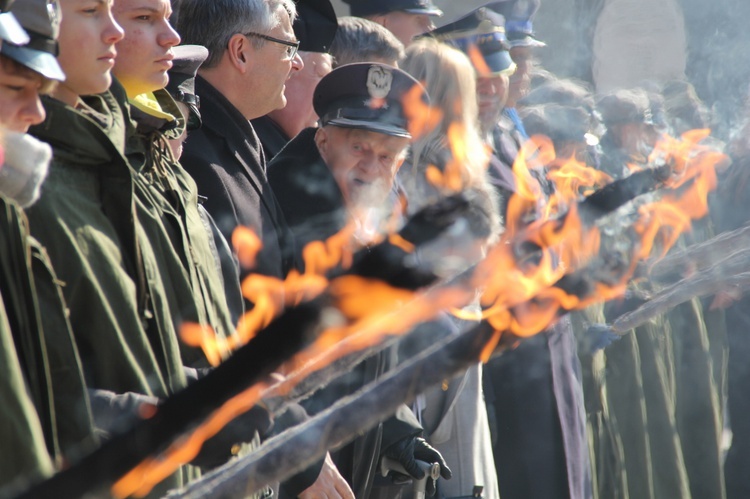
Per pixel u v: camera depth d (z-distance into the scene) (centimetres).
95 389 462
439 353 369
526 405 869
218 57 684
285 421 587
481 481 798
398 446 717
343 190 708
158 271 514
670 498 1113
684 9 1811
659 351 1125
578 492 879
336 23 825
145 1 569
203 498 379
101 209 494
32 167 396
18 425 368
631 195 365
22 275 420
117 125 523
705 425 1229
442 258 278
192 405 279
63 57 497
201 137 657
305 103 820
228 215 634
